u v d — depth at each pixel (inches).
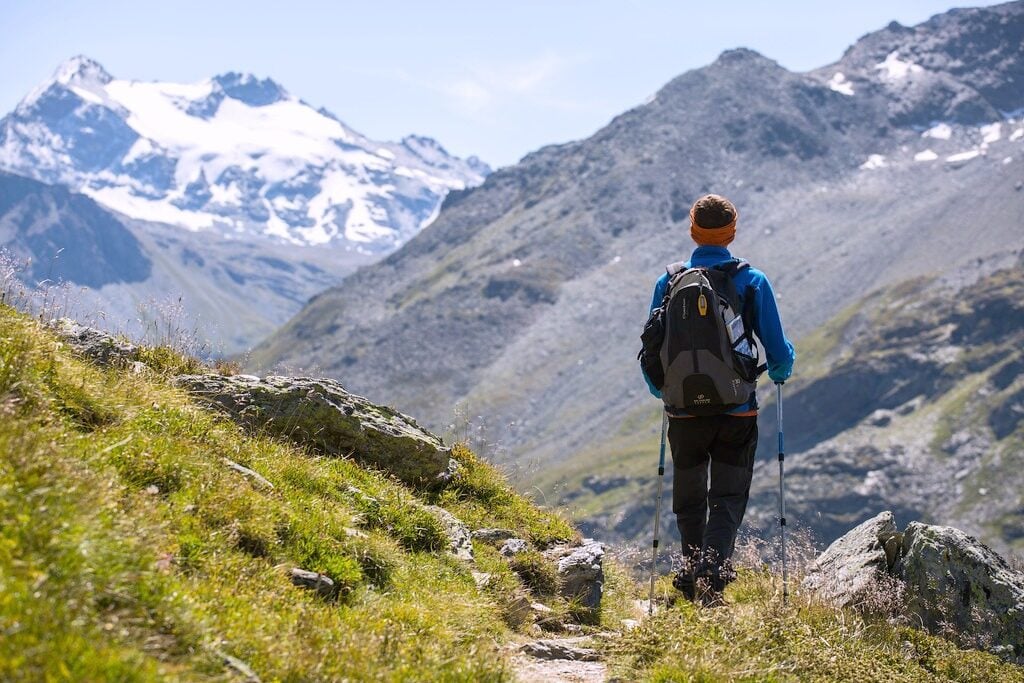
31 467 220.2
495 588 386.0
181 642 202.1
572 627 400.2
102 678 164.2
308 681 219.5
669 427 367.6
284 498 334.0
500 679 269.0
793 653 311.0
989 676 354.6
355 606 290.7
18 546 188.1
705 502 372.5
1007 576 415.2
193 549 259.8
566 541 496.1
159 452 303.3
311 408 442.6
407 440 466.9
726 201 372.8
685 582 363.3
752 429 362.6
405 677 239.3
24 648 162.2
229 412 417.7
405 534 382.3
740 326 347.3
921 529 419.2
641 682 287.1
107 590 195.9
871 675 313.4
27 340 321.1
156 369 441.1
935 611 398.3
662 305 357.4
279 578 273.6
